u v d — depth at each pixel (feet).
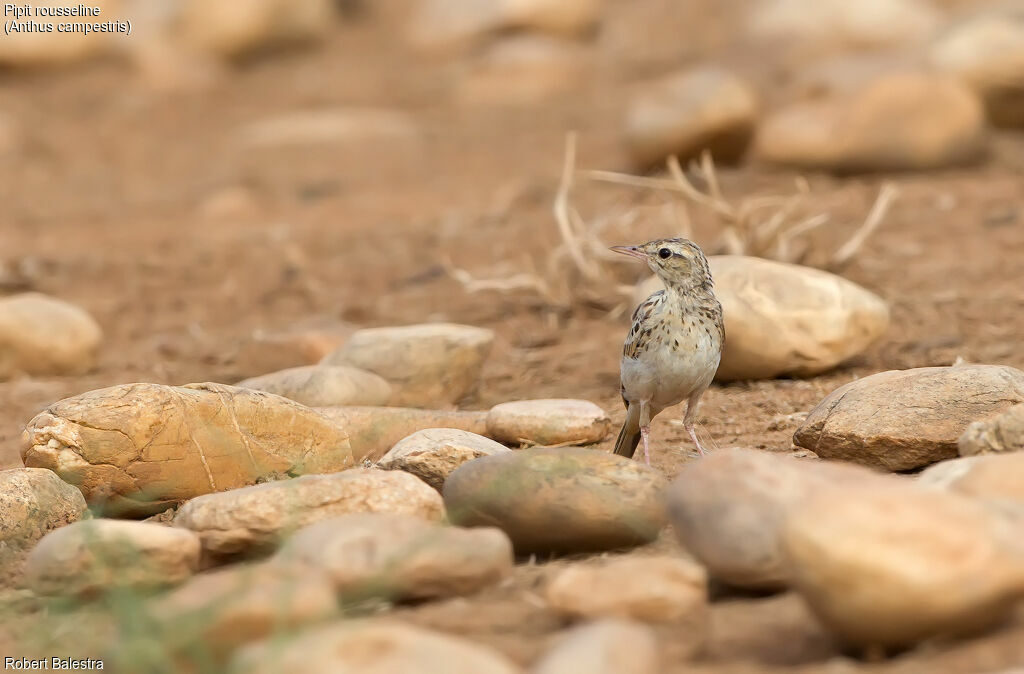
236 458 31.81
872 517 19.39
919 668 18.86
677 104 76.74
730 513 22.89
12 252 71.56
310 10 142.92
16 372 49.14
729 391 41.29
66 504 29.48
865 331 41.86
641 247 32.96
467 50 136.87
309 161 98.07
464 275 53.26
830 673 19.13
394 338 41.29
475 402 42.75
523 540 26.48
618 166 84.58
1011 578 18.83
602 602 21.65
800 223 58.85
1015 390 31.48
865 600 19.02
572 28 136.05
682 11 136.46
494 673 17.99
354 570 22.44
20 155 105.19
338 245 68.90
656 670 18.97
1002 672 18.17
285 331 53.31
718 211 52.49
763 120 84.02
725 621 21.76
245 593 20.35
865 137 72.74
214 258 68.23
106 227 79.46
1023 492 23.13
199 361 51.34
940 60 85.97
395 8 153.07
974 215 62.80
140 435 30.45
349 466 33.55
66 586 24.17
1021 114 84.28
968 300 49.83
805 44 119.44
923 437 30.58
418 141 103.40
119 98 125.59
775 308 41.01
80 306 61.21
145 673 19.65
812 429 32.78
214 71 135.64
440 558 23.20
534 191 77.51
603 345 49.21
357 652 18.15
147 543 24.30
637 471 26.91
